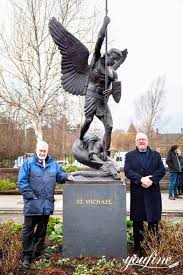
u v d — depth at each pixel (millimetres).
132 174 6297
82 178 6301
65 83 6750
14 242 6133
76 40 6684
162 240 6070
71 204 6195
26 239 5918
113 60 6793
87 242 6172
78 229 6176
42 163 6129
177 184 15422
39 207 5934
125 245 6145
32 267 5754
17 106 21422
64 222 6191
